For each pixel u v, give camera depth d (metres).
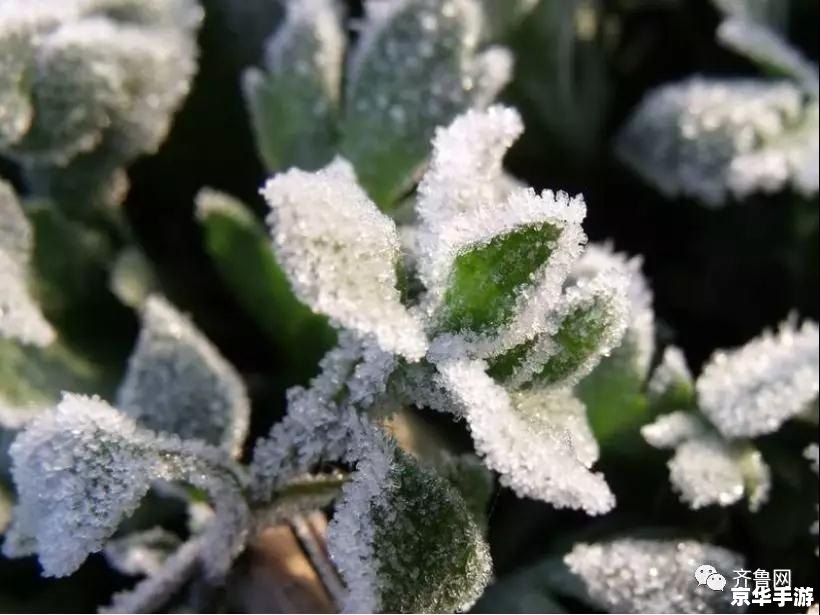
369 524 0.10
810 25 0.17
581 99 0.17
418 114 0.14
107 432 0.10
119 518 0.10
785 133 0.16
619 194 0.18
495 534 0.14
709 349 0.16
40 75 0.14
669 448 0.14
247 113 0.16
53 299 0.14
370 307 0.09
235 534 0.11
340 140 0.14
